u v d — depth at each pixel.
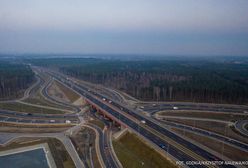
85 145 92.06
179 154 74.56
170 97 178.75
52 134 104.38
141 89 198.88
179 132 100.38
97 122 121.00
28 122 119.88
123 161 75.75
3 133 104.75
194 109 146.25
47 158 81.25
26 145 91.62
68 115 134.75
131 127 102.00
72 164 76.38
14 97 181.38
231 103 164.88
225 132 103.56
